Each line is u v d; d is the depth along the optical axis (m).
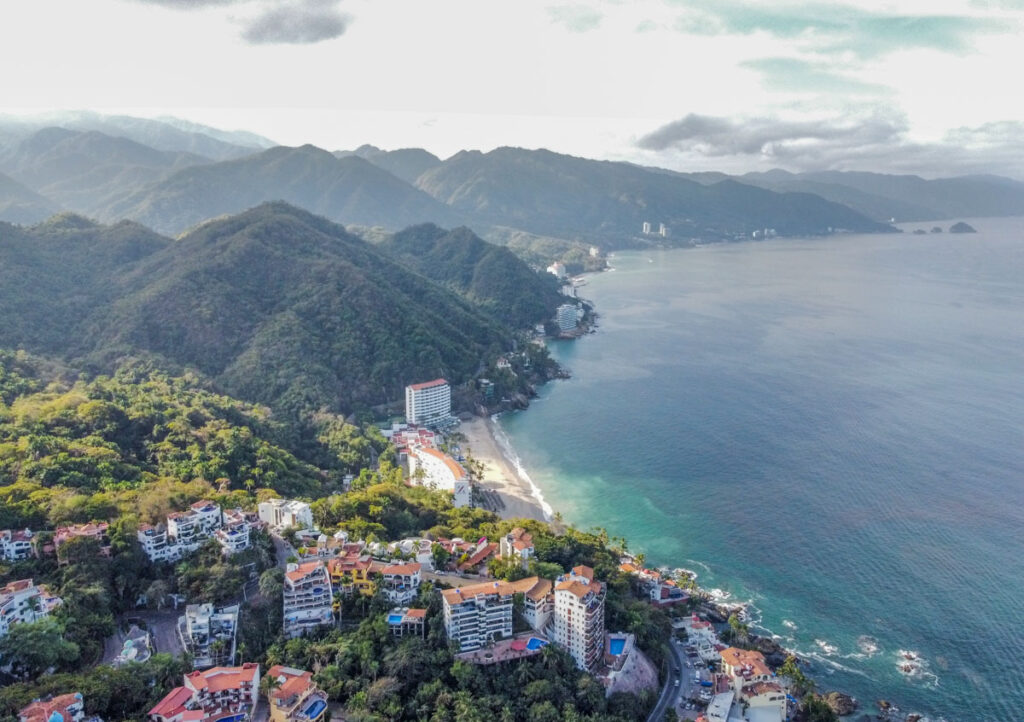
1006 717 196.12
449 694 181.88
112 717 163.12
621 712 189.12
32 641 170.12
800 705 199.50
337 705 178.50
